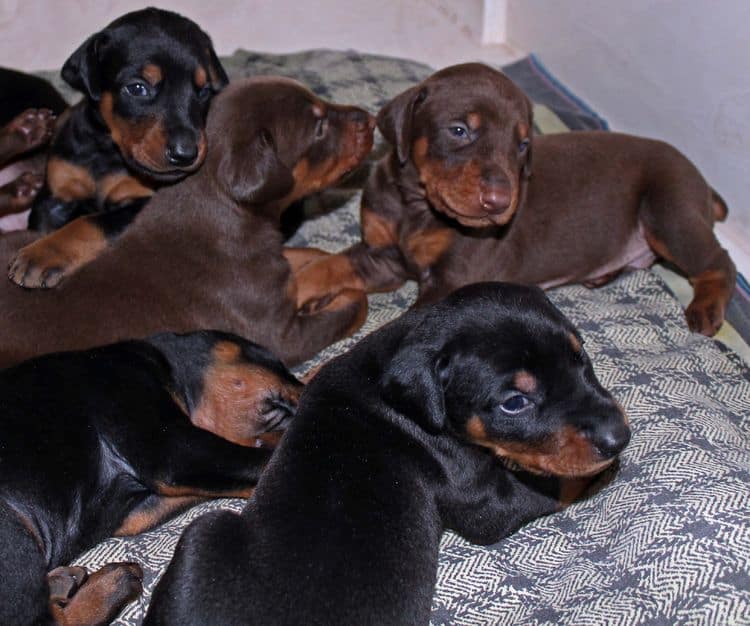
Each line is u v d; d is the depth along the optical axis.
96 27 1.30
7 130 0.88
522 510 0.67
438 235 0.81
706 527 0.63
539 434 0.62
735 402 0.78
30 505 0.64
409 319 0.66
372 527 0.59
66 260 0.75
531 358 0.62
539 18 1.19
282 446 0.63
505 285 0.65
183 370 0.72
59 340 0.72
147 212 0.77
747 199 0.92
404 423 0.64
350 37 1.33
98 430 0.67
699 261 0.85
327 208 0.95
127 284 0.75
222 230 0.77
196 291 0.76
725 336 0.86
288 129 0.78
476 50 1.28
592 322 0.83
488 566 0.68
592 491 0.70
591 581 0.65
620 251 0.87
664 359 0.79
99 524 0.69
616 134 0.88
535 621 0.63
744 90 0.89
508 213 0.75
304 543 0.58
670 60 0.98
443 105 0.76
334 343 0.83
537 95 1.13
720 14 0.90
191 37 0.78
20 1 1.31
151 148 0.76
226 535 0.59
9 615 0.60
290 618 0.56
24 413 0.65
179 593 0.58
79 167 0.85
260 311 0.79
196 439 0.68
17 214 0.93
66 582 0.65
